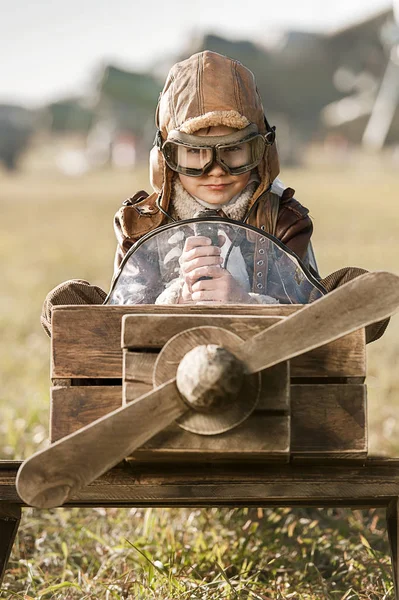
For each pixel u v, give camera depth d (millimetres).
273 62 62625
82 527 5855
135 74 67062
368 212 29000
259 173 4707
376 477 3963
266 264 4371
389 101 60031
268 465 3965
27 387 8922
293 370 3859
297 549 5688
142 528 5859
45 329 4609
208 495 3965
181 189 4723
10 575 5332
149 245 4426
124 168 66250
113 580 5113
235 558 5438
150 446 3656
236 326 3725
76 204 35906
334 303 3631
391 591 4898
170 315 3736
